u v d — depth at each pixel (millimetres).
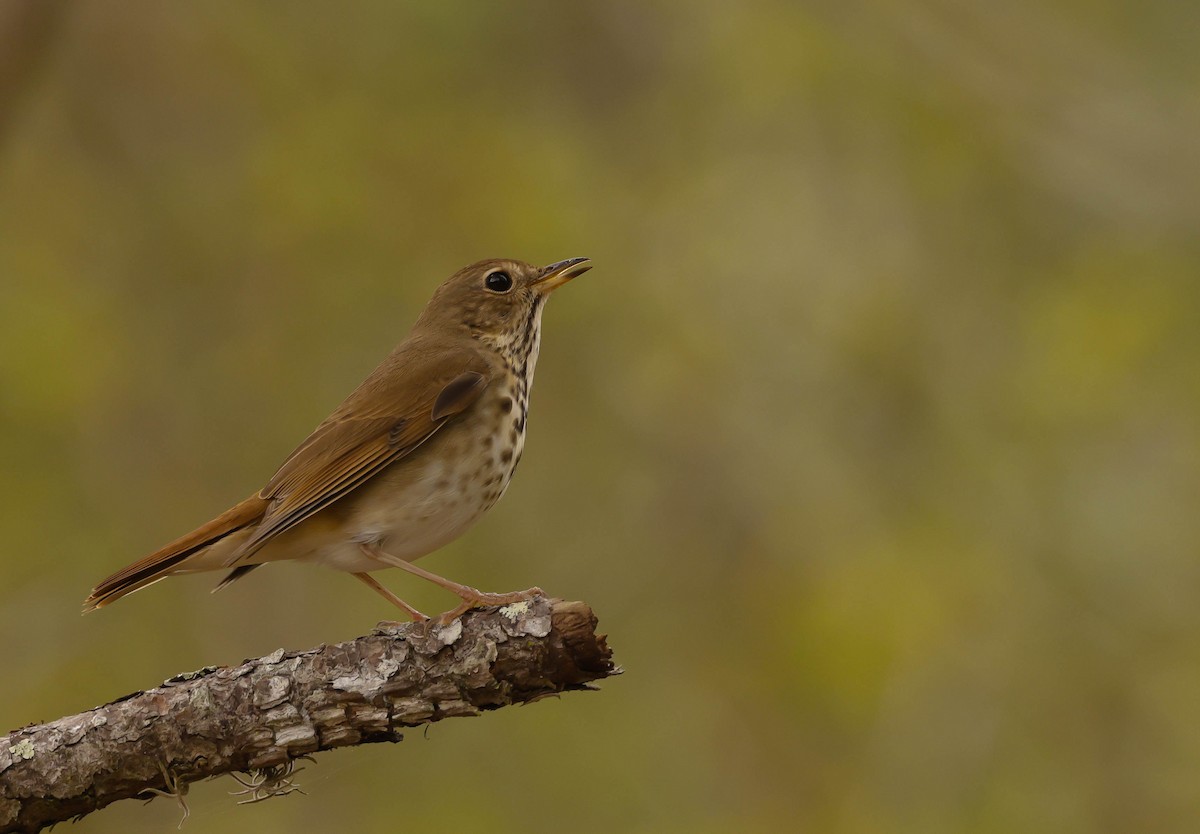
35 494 12883
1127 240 14812
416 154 14320
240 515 8461
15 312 13258
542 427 13945
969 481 13711
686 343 13852
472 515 9047
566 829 12719
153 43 14992
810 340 14023
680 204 14453
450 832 12469
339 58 15195
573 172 14516
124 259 14320
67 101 14766
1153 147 15094
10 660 12523
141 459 13430
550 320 14031
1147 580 13406
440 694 7027
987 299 14555
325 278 14078
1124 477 13586
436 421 8766
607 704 13180
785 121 14852
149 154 14789
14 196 14297
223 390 13805
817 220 14406
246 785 7719
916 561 12930
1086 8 15758
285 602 13203
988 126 15141
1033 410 13680
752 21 14523
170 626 12961
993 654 12844
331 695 7023
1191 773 12789
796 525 13633
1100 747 12906
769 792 12734
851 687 12484
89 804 7055
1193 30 15805
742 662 13258
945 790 12484
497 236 14000
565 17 15633
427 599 13211
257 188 14133
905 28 15070
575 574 13539
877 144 14867
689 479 13922
